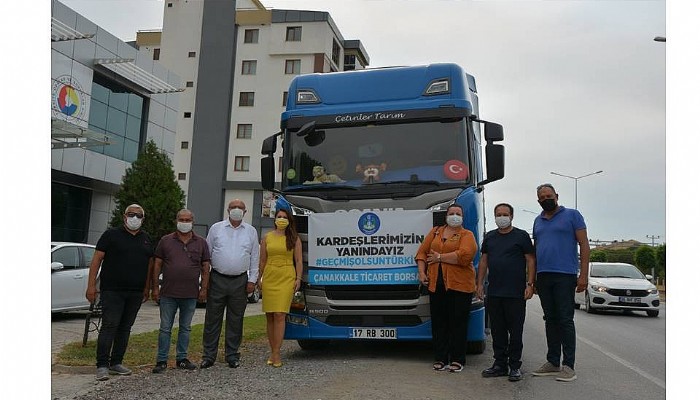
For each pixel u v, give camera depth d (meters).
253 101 48.25
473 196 7.39
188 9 49.81
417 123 7.73
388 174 7.57
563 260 6.74
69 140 21.39
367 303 7.26
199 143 48.03
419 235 7.21
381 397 5.50
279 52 47.91
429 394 5.66
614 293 16.69
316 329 7.43
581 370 7.48
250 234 7.55
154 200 21.70
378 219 7.31
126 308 6.84
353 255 7.33
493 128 7.53
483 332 7.45
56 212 23.41
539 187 6.90
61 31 20.98
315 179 7.75
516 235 6.85
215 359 7.41
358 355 8.16
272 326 7.42
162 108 28.69
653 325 13.98
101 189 25.34
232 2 49.22
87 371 6.87
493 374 6.70
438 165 7.52
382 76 8.06
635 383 6.70
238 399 5.48
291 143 8.04
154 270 7.22
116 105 25.66
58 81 21.55
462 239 6.91
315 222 7.50
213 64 48.72
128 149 26.47
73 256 12.40
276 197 8.23
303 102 8.20
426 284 6.95
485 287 7.58
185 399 5.51
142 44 51.62
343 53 52.75
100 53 23.97
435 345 7.02
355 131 7.86
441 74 7.87
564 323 6.72
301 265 7.35
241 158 47.84
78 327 11.25
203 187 47.59
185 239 7.23
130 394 5.73
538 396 5.84
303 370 6.91
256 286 7.65
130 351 8.20
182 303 7.20
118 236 6.78
